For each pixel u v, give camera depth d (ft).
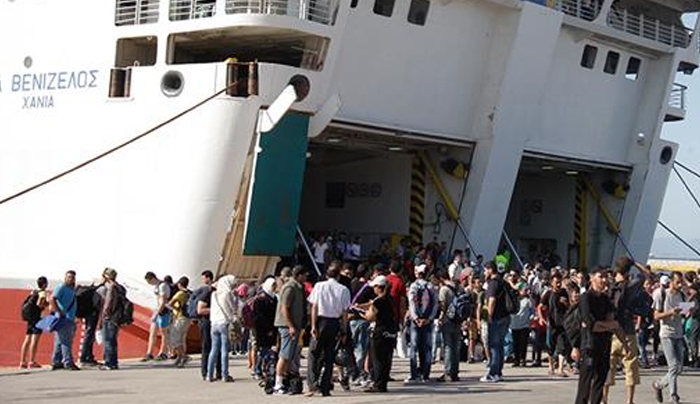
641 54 94.84
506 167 82.99
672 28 96.32
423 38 75.31
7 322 68.39
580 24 85.76
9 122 71.31
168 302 58.95
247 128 63.77
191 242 63.98
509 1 78.18
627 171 98.84
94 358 59.77
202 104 63.67
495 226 84.02
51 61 69.56
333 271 44.04
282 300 43.57
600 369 37.09
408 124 76.64
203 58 71.36
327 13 66.18
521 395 45.52
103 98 67.00
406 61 74.79
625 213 99.55
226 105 63.26
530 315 60.90
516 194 108.37
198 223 63.82
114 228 66.23
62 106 68.95
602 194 101.45
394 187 88.69
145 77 65.41
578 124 91.30
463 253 77.51
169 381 48.34
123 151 66.13
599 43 90.17
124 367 55.31
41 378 49.49
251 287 58.54
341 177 92.58
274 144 64.80
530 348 73.82
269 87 63.93
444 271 70.79
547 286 62.54
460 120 80.84
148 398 42.11
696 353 63.62
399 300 49.37
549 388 48.65
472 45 79.20
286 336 43.57
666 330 44.60
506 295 51.11
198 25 63.98
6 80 71.56
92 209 67.15
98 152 67.10
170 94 64.64
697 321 63.26
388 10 72.59
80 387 45.78
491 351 51.08
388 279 49.29
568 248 104.06
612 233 100.42
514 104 81.46
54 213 68.74
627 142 97.91
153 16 66.08
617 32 89.35
